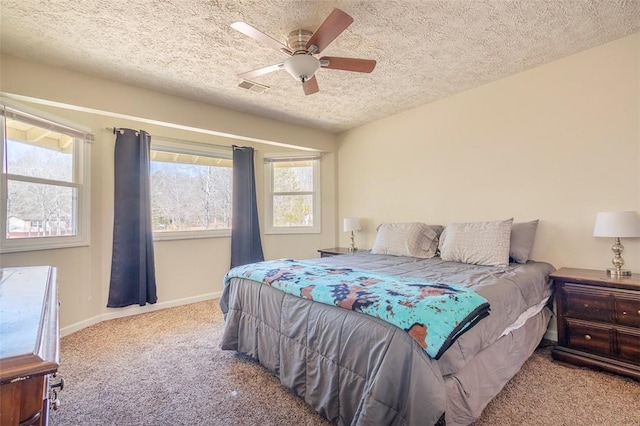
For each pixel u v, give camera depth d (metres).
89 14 1.90
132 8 1.85
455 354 1.29
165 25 2.03
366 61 2.02
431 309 1.33
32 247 2.62
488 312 1.49
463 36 2.21
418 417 1.16
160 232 3.75
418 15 1.97
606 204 2.36
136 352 2.49
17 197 2.57
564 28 2.14
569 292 2.18
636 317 1.91
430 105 3.50
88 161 3.16
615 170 2.32
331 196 4.66
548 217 2.65
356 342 1.46
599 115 2.39
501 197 2.94
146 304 3.56
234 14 1.93
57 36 2.12
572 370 2.08
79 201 3.09
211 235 4.16
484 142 3.05
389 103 3.49
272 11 1.91
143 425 1.61
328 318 1.64
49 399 0.75
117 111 2.82
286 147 4.67
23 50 2.28
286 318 1.93
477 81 2.96
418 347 1.24
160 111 3.06
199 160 4.12
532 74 2.72
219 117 3.49
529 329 2.10
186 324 3.16
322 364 1.63
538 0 1.85
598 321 2.06
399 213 3.86
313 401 1.66
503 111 2.91
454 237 2.85
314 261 2.86
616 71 2.31
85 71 2.62
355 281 1.85
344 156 4.60
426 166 3.56
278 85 2.96
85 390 1.94
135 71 2.64
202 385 2.00
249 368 2.22
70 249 2.96
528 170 2.76
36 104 2.69
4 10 1.84
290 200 4.73
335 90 3.11
